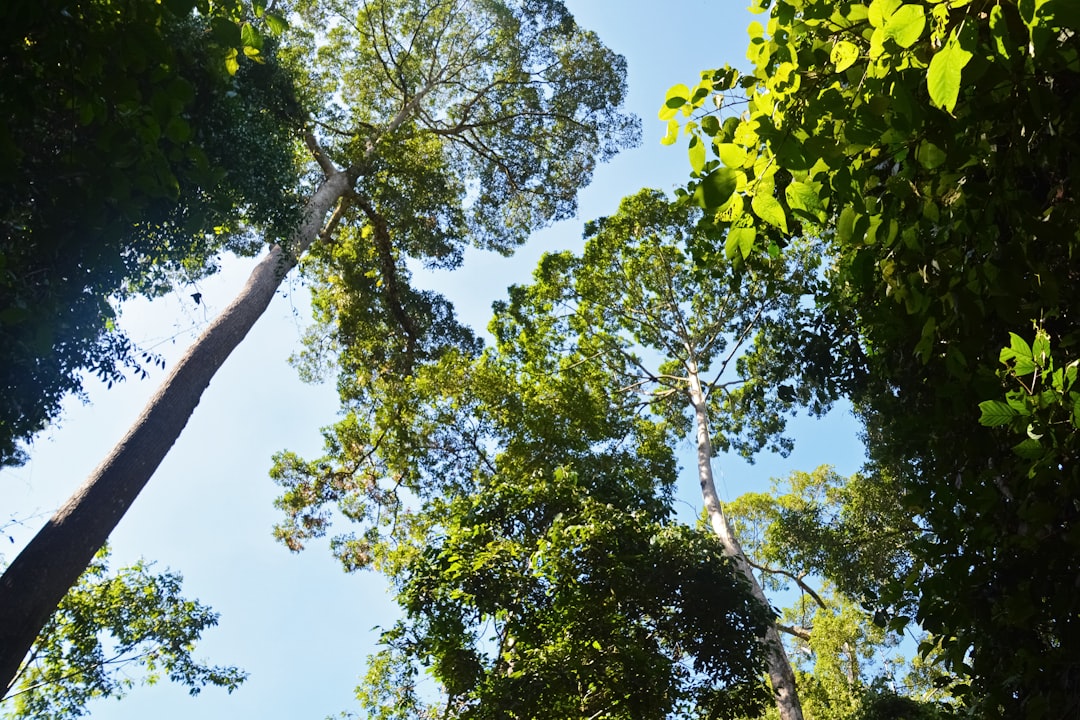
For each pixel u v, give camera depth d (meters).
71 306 5.75
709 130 2.47
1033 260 2.68
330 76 17.62
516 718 7.86
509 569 8.90
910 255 3.07
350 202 16.73
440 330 18.55
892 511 14.29
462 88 18.77
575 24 18.06
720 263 4.75
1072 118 2.46
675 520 10.48
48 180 4.46
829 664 17.06
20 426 6.15
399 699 11.05
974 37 1.72
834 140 2.33
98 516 6.92
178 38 6.55
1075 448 2.38
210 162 7.34
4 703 11.36
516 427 15.28
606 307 19.19
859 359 8.23
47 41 3.07
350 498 17.39
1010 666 3.06
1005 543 2.96
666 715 8.61
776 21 2.57
